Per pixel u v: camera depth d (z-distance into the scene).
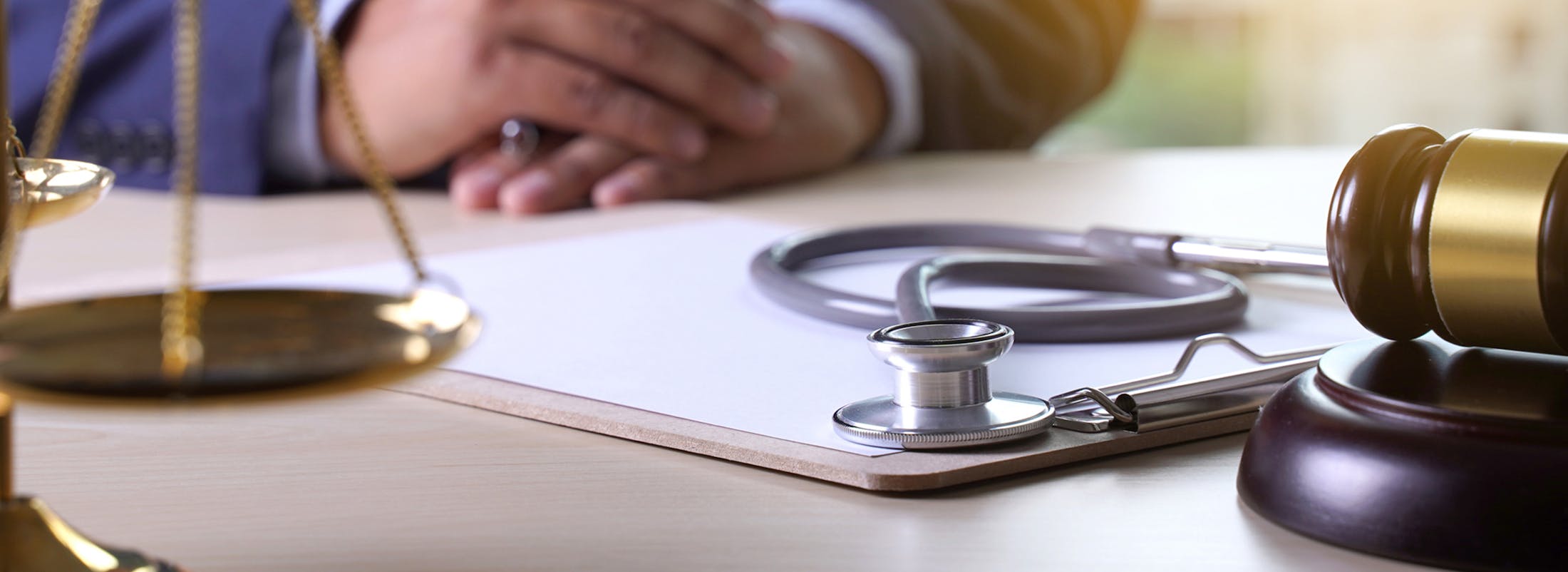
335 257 0.65
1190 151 1.13
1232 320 0.44
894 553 0.25
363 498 0.29
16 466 0.32
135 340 0.17
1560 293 0.25
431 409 0.37
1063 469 0.30
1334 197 0.29
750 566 0.25
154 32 1.05
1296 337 0.42
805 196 0.94
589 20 0.96
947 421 0.31
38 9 1.08
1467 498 0.24
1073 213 0.79
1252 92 2.68
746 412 0.34
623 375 0.38
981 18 1.32
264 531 0.27
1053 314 0.41
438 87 1.00
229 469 0.32
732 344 0.42
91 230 0.83
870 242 0.60
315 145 1.07
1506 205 0.26
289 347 0.17
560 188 0.90
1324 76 2.60
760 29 0.99
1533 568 0.23
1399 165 0.28
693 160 0.94
